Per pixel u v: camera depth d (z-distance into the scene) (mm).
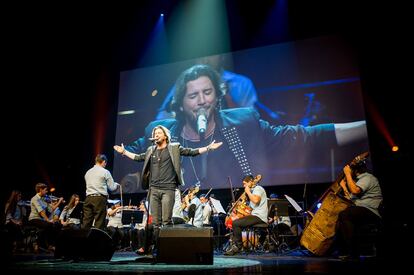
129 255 5086
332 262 3299
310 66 7129
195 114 7727
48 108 8836
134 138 8180
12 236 5266
